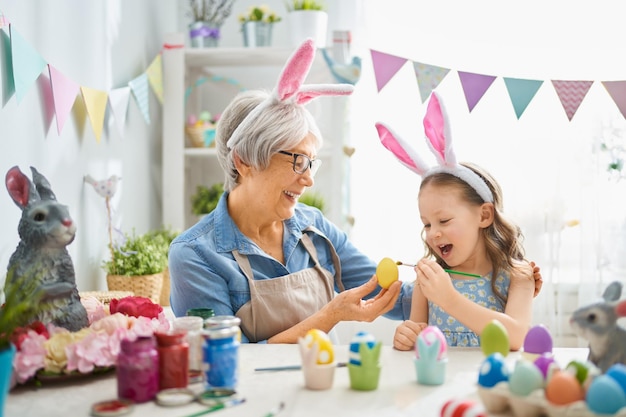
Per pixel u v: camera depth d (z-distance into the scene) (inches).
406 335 46.4
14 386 36.8
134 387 34.4
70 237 40.6
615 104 81.8
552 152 90.4
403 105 94.7
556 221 89.6
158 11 96.9
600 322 34.6
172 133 92.0
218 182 102.2
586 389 30.5
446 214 50.8
